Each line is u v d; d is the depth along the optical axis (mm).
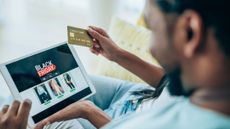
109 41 1280
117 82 1525
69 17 2398
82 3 2373
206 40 542
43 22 2420
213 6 528
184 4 552
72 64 1248
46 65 1184
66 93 1189
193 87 601
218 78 562
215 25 530
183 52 574
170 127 589
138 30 1676
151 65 1330
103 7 2098
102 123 1122
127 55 1306
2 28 2396
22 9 2420
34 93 1116
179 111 628
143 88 1392
